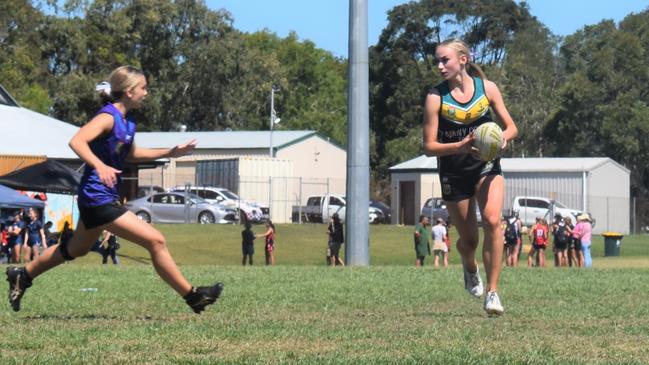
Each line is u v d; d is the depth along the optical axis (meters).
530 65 166.38
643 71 145.75
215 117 162.50
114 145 13.59
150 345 11.66
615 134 141.25
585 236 60.03
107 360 10.43
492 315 15.78
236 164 99.50
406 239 83.44
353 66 47.84
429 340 12.31
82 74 143.25
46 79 141.00
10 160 72.88
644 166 144.25
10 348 11.48
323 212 100.50
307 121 175.75
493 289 15.86
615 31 151.38
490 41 169.88
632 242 93.88
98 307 16.91
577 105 145.38
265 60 161.50
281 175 101.38
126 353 11.00
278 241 79.19
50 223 56.72
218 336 12.62
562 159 110.00
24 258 54.41
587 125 146.25
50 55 146.62
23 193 62.34
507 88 161.00
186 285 14.22
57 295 19.19
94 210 13.77
